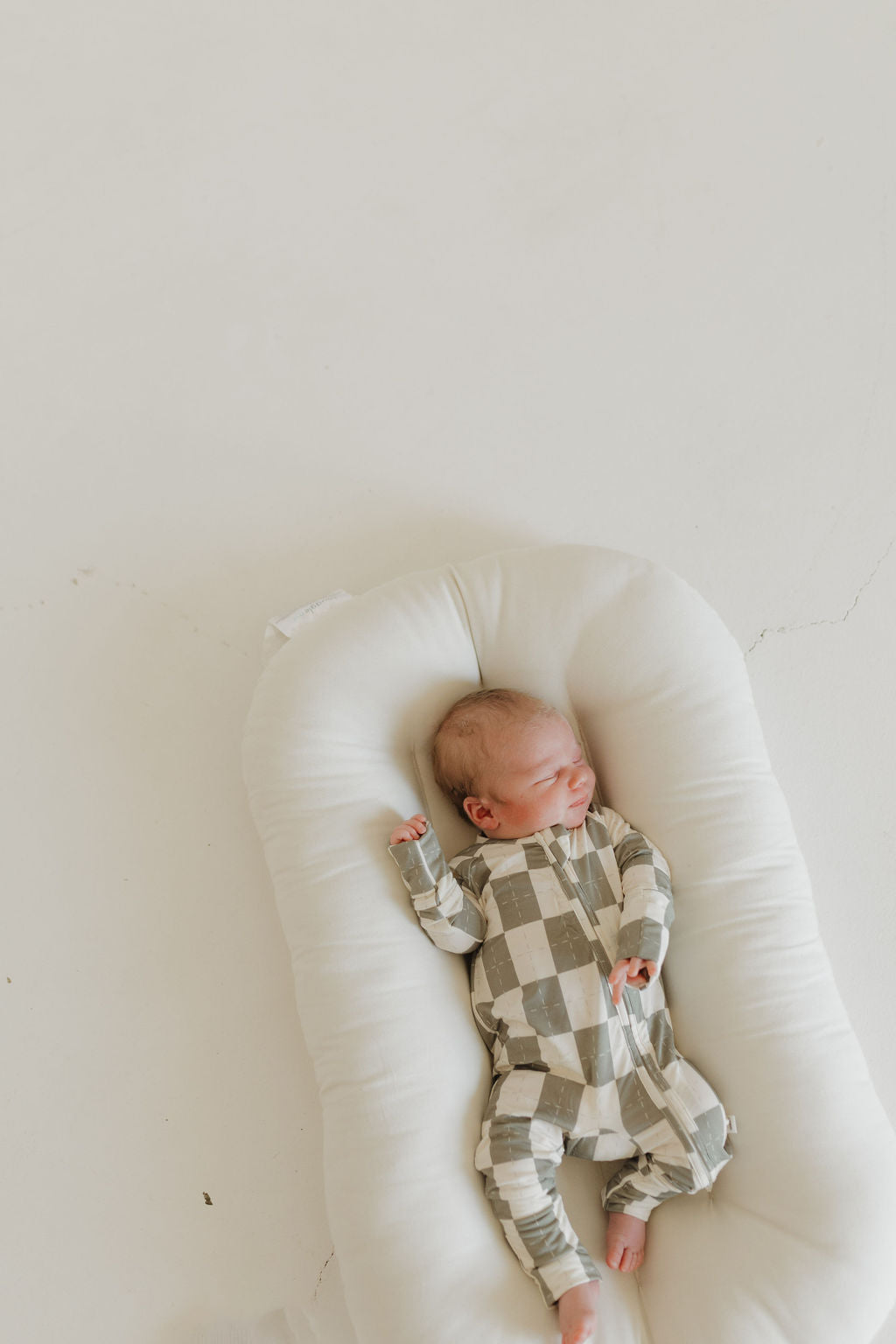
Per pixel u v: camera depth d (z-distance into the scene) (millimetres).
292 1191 1598
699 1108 1384
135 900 1741
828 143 2121
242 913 1733
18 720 1835
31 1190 1604
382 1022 1437
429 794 1647
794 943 1470
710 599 1903
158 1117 1634
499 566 1673
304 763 1555
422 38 2213
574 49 2193
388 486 1985
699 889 1506
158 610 1904
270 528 1960
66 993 1695
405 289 2090
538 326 2064
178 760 1819
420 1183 1360
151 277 2098
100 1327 1547
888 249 2064
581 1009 1418
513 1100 1405
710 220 2100
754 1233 1360
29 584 1919
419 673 1624
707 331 2047
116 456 1998
